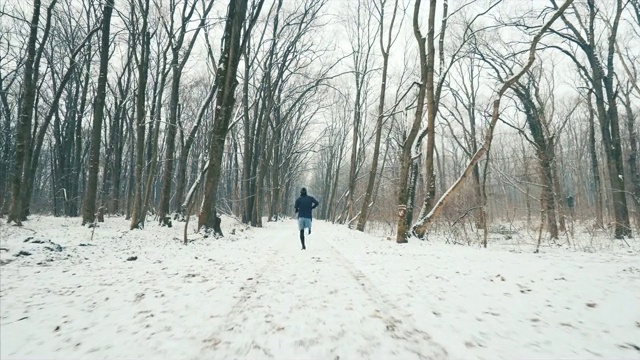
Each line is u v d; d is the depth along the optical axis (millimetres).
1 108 28328
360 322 3684
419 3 13234
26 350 2896
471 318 3838
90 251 9211
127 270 6566
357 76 26375
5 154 28781
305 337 3250
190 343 3080
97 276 5965
